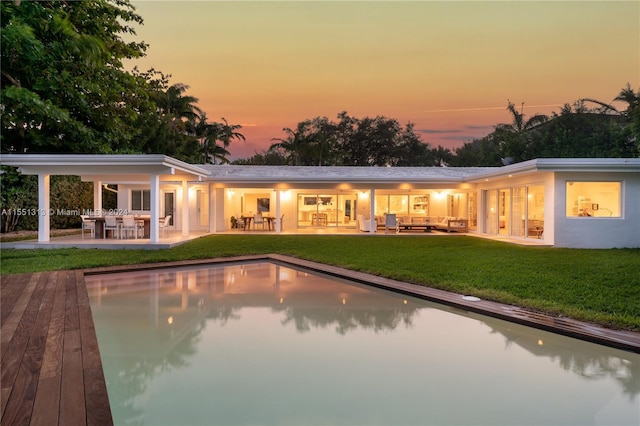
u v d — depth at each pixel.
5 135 14.36
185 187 16.20
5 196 16.47
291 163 38.62
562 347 4.65
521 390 3.57
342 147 40.50
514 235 16.88
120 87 17.30
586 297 6.37
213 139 35.34
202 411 3.18
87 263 9.74
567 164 13.27
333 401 3.35
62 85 13.25
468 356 4.38
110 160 12.12
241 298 7.08
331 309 6.35
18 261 10.06
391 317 5.91
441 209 22.45
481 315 5.86
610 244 13.66
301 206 23.16
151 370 3.96
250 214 22.83
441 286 7.21
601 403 3.34
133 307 6.41
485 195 19.28
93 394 3.10
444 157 40.22
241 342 4.82
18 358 3.84
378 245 14.21
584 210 13.83
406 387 3.62
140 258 10.77
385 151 39.66
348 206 23.25
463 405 3.29
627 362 4.23
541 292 6.73
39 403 2.94
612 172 13.59
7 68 6.23
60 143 15.37
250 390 3.54
